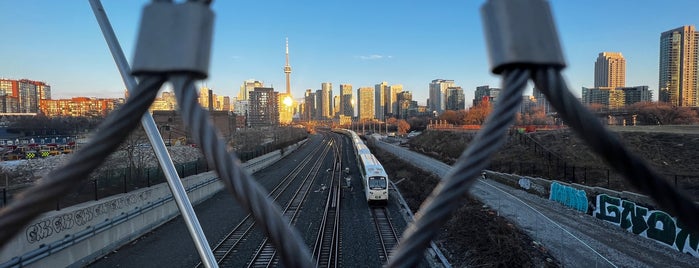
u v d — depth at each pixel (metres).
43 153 28.98
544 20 0.76
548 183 22.05
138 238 14.48
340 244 14.06
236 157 0.80
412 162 38.00
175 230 15.58
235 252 13.11
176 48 0.75
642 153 24.56
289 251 0.75
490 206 18.09
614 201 15.62
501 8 0.76
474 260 11.72
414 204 20.95
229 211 18.97
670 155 23.33
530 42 0.73
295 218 18.06
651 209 13.80
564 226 15.16
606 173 21.59
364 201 22.03
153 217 15.88
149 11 0.78
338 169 36.31
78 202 12.85
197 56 0.75
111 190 15.29
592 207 17.02
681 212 0.76
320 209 19.88
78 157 0.70
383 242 14.11
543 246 12.64
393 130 115.81
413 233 0.71
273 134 59.94
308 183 28.59
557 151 29.47
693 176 19.00
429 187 24.80
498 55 0.76
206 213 18.66
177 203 1.83
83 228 11.88
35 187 0.67
